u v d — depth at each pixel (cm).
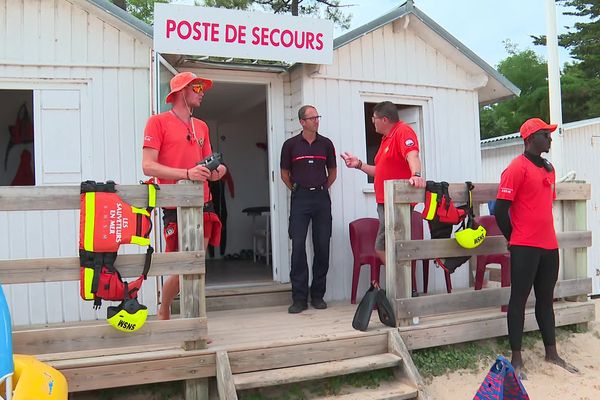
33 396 254
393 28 627
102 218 344
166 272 370
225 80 584
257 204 946
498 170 927
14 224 498
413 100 643
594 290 829
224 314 522
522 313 447
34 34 507
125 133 527
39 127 511
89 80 520
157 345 401
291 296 571
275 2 1505
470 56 639
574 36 2203
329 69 592
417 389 399
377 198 494
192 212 379
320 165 536
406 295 452
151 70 485
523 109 2331
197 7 484
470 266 650
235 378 377
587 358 494
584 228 558
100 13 512
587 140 829
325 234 537
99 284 343
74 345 352
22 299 498
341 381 411
